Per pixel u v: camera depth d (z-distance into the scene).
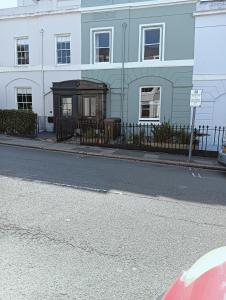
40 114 18.97
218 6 14.84
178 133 14.52
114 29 16.78
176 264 3.96
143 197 6.88
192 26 15.46
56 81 18.34
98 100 17.25
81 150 13.51
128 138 15.52
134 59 16.66
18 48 19.20
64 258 3.99
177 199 6.86
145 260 4.03
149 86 16.64
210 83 15.52
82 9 17.19
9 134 17.02
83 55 17.58
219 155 10.40
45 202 6.18
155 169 10.50
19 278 3.51
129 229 5.01
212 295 1.98
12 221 5.12
